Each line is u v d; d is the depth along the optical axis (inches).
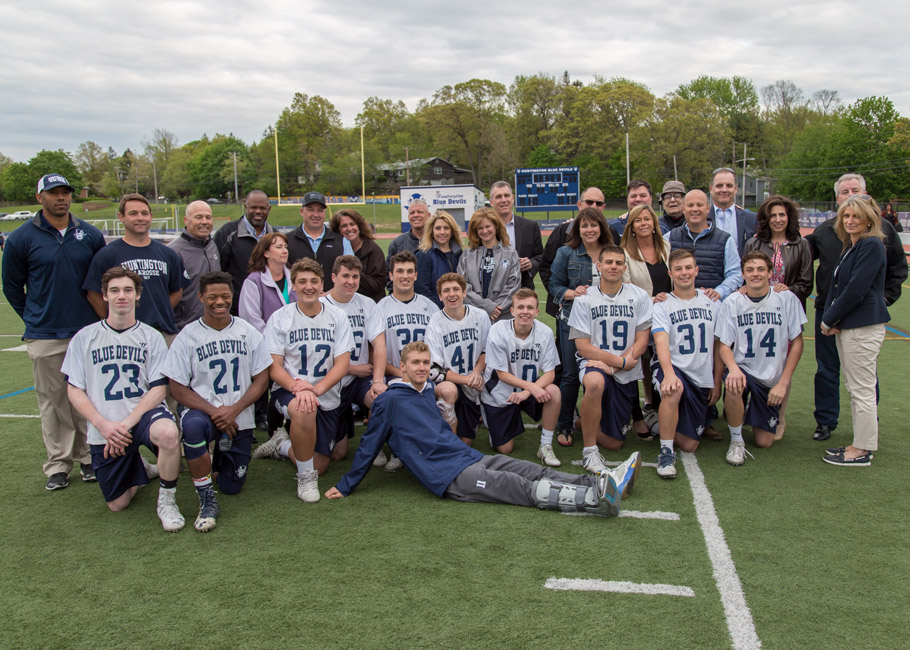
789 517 142.7
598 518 144.1
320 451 171.3
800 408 232.7
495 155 2773.1
